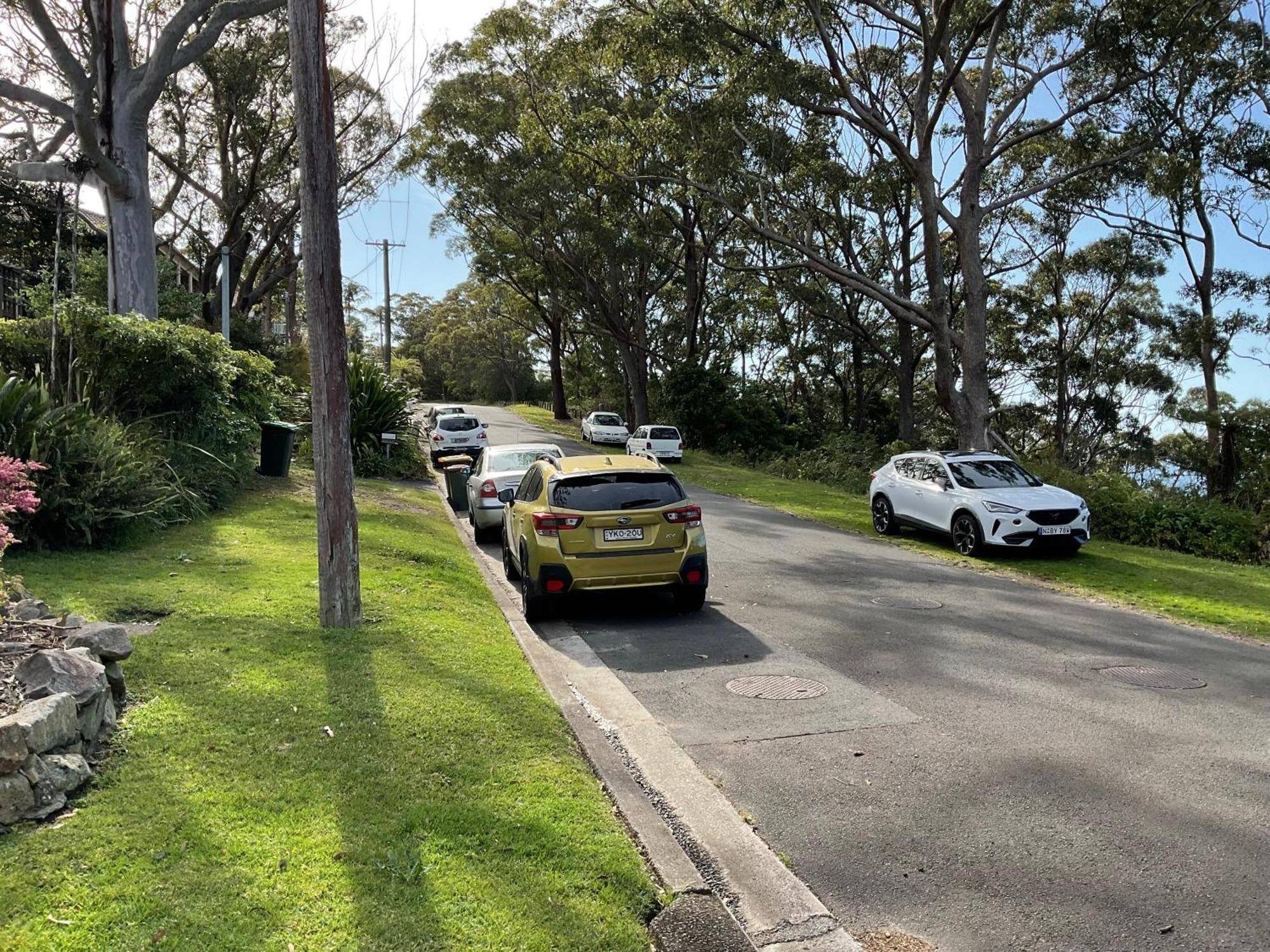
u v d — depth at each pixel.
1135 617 10.08
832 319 40.53
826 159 26.44
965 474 15.61
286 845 3.57
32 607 5.45
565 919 3.21
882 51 27.45
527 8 30.52
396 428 22.42
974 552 14.53
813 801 4.69
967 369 23.31
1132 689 6.90
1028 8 21.22
